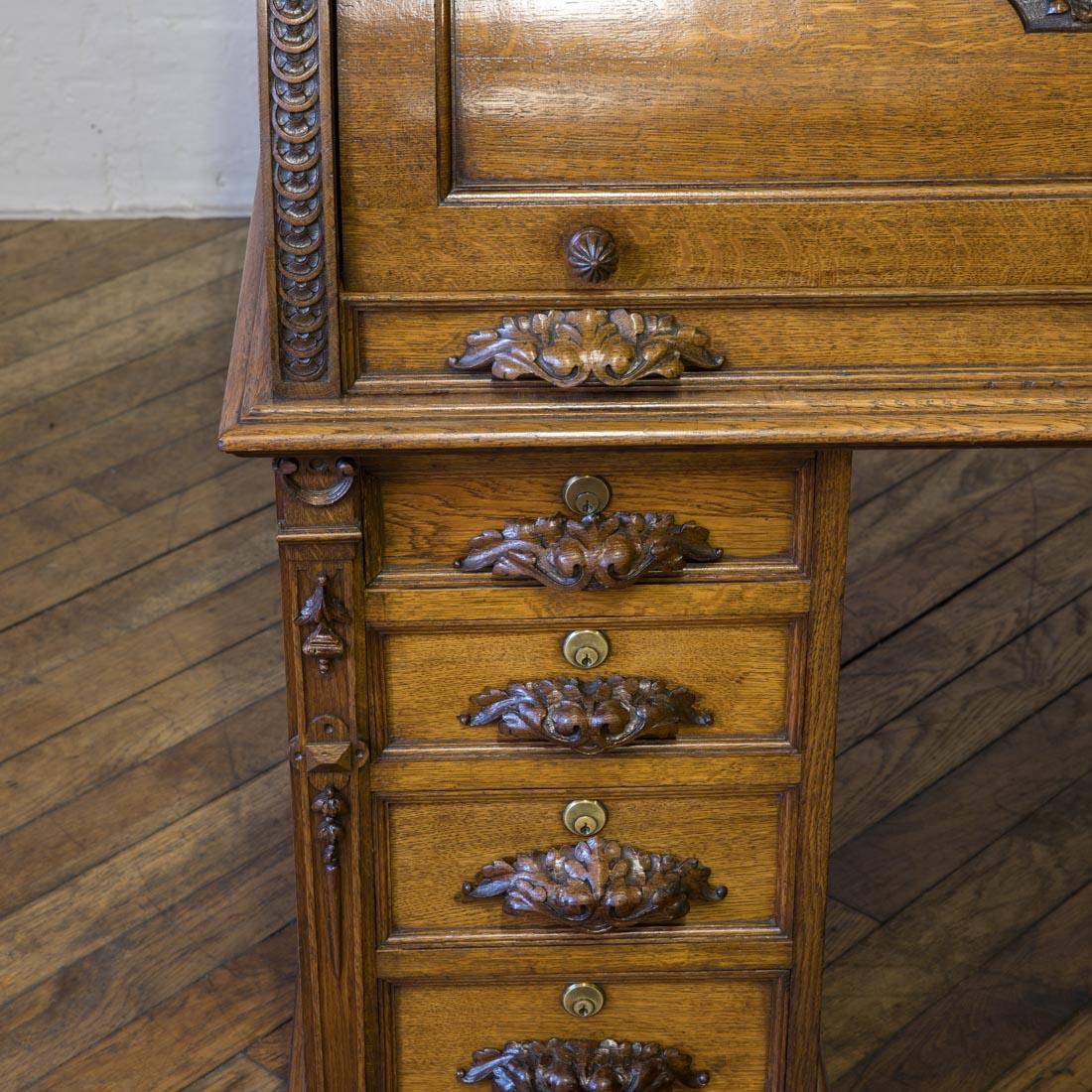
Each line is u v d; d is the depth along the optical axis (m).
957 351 1.47
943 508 3.16
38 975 2.23
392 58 1.36
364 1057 1.78
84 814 2.49
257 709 2.69
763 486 1.55
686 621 1.60
